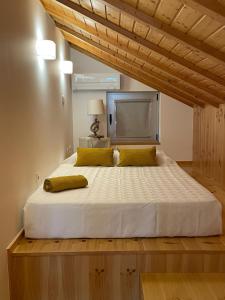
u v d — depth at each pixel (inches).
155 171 143.8
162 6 81.6
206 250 84.4
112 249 85.4
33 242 90.4
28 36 107.1
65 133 193.9
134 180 123.7
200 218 92.3
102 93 249.3
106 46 164.9
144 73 198.2
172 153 255.3
